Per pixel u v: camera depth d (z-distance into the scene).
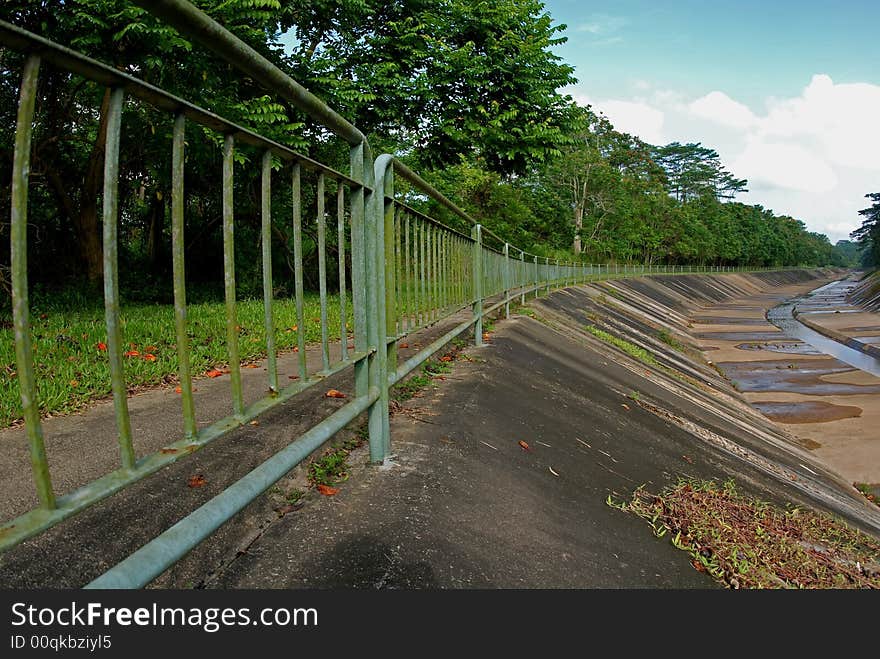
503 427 3.78
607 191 40.50
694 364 16.14
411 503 2.42
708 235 62.62
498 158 13.95
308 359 5.54
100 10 7.77
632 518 3.21
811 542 3.75
